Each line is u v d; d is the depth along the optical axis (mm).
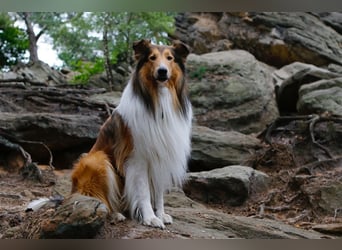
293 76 6191
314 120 5250
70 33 8555
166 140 3383
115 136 3443
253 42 8039
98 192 3406
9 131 5043
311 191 4410
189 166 5148
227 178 4598
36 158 5152
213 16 8875
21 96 5801
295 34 7680
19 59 9289
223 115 6254
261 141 5410
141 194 3383
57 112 5707
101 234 3232
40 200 3613
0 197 4152
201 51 8602
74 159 5223
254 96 6465
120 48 8219
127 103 3404
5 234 3291
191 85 6590
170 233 3316
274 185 4773
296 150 5152
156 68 3328
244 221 3719
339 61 7551
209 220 3645
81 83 7543
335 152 5055
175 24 8914
